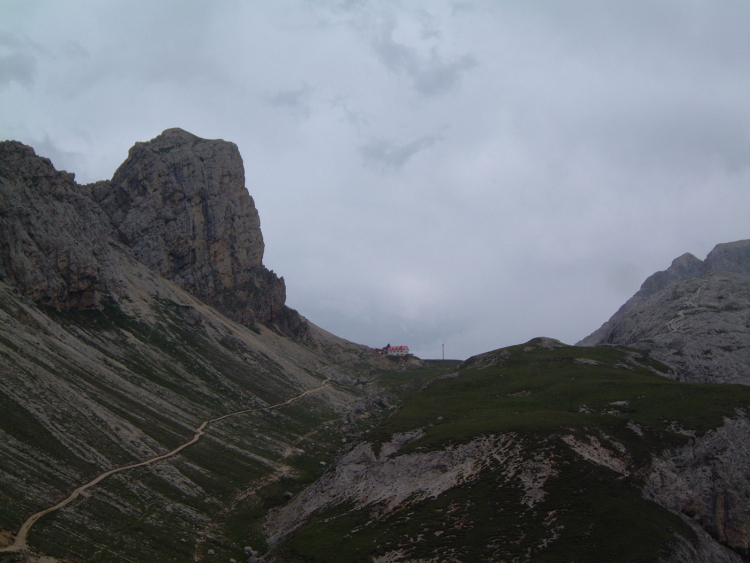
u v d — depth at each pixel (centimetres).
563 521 10225
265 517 13562
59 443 12131
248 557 11538
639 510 10394
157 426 15662
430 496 11800
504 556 9625
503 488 11338
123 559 9838
